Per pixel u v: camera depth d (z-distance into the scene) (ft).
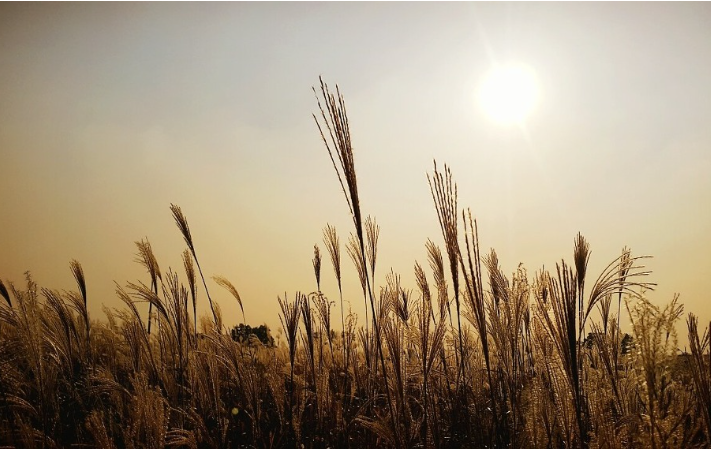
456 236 4.14
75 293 6.24
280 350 6.28
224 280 6.31
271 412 5.53
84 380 5.71
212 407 5.33
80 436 4.71
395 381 4.45
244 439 5.06
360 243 4.10
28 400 5.33
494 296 4.77
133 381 4.85
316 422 5.04
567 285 3.65
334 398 5.19
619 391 4.20
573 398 3.71
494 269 4.87
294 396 5.40
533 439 3.92
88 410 5.35
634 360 3.54
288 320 4.94
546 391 4.07
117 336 6.98
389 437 4.19
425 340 4.35
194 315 6.35
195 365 5.52
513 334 4.58
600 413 3.69
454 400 4.88
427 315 4.39
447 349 5.16
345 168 3.92
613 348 4.37
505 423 4.50
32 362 5.08
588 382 3.97
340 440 4.83
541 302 3.89
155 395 4.42
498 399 4.71
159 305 6.00
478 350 5.16
